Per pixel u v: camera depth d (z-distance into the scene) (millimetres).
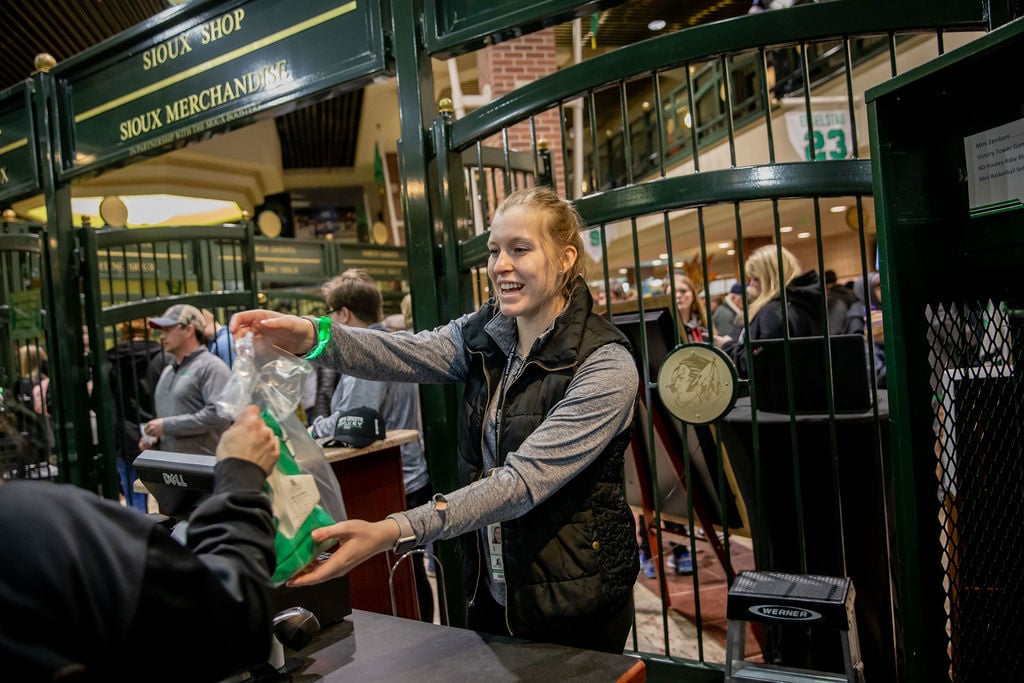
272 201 13727
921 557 1235
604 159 12148
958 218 1229
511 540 1323
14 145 3055
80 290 3193
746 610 1548
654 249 9422
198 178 9383
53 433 3289
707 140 7730
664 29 8578
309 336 1354
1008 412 1256
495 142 5828
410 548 1050
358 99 10625
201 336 3537
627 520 1370
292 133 11875
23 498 674
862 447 1945
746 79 7082
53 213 2967
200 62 2396
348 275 2984
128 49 2582
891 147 1220
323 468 1065
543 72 6055
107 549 650
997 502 1260
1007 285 1257
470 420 1469
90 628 627
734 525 2502
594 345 1308
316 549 941
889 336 1240
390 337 1523
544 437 1201
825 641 1934
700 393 1804
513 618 1332
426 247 2041
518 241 1321
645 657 1916
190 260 6559
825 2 1622
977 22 1608
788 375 1754
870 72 5312
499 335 1441
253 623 735
